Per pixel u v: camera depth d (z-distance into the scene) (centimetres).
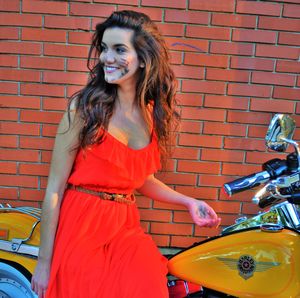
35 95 244
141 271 142
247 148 248
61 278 143
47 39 237
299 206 162
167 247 260
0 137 248
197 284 163
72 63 240
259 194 146
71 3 233
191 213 177
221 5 233
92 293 140
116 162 145
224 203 254
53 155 145
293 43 237
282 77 241
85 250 145
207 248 162
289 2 233
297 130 246
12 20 235
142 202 254
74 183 148
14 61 239
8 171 252
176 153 248
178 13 233
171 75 159
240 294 156
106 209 149
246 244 157
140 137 155
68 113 143
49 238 145
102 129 142
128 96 151
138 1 232
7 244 173
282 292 151
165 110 160
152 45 145
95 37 153
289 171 149
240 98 243
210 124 246
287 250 152
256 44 237
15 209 191
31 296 167
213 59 238
